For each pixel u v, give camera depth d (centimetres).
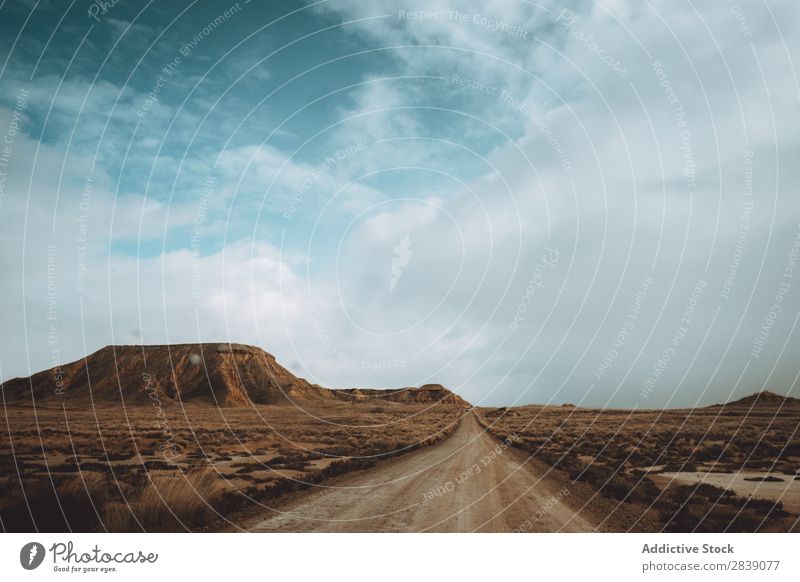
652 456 2575
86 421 6219
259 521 1066
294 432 4888
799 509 1273
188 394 13275
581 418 9062
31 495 959
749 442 3206
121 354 14250
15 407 10381
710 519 1126
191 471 1642
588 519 1147
